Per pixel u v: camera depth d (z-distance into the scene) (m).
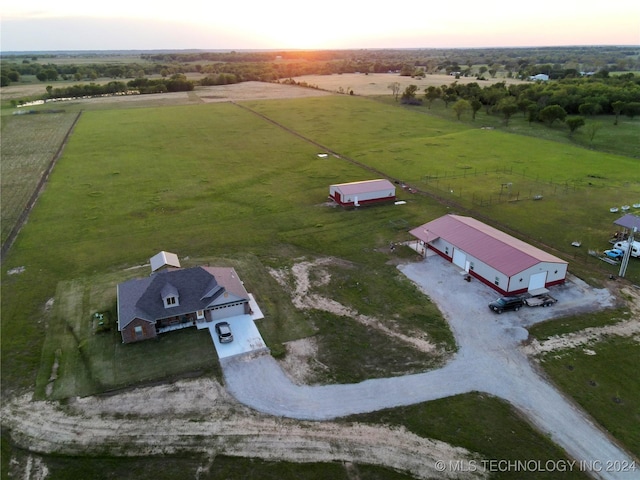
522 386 32.41
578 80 167.50
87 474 26.11
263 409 30.58
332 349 36.41
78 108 160.38
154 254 52.81
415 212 64.62
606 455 27.06
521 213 63.75
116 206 68.00
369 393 31.89
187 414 30.20
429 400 31.23
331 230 59.03
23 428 29.27
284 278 47.28
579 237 55.91
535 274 43.25
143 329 37.31
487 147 102.44
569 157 93.44
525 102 134.50
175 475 25.94
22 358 35.78
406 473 25.95
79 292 44.81
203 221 62.41
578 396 31.47
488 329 38.59
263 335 38.09
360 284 46.09
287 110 152.12
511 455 27.06
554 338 37.31
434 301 42.91
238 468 26.31
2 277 47.97
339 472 26.02
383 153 97.50
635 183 76.44
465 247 48.12
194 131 121.38
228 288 40.50
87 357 35.69
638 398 31.28
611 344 36.59
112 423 29.56
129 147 104.25
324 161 91.50
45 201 70.00
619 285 45.16
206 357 35.53
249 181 79.25
